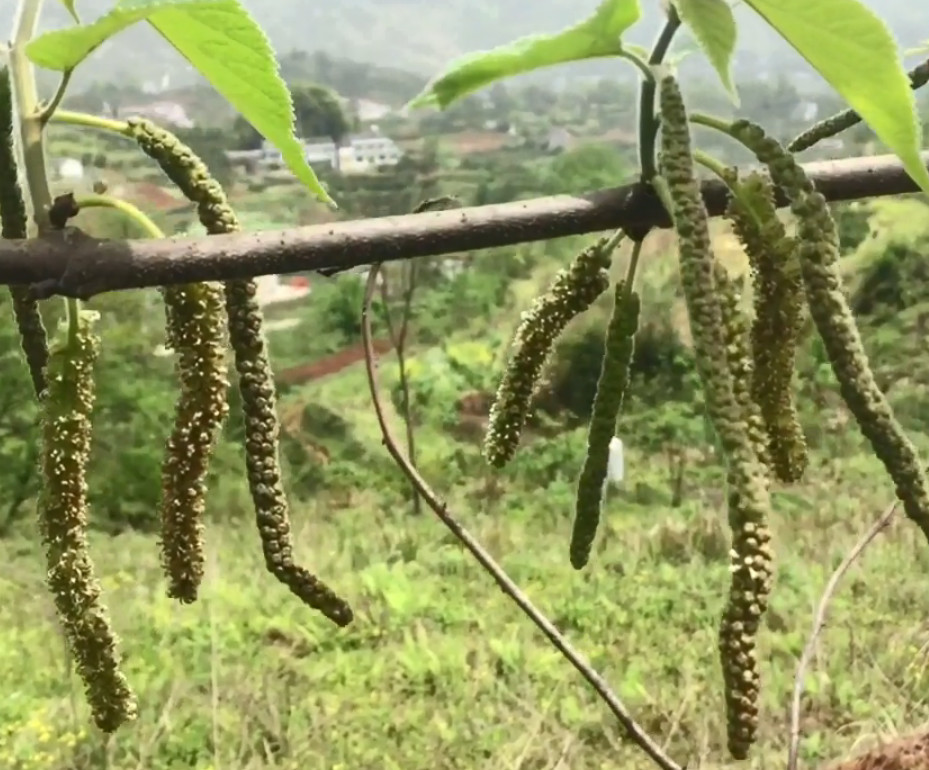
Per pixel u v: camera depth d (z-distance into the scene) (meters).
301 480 6.06
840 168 0.83
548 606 4.37
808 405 5.80
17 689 3.62
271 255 0.72
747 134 0.68
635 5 0.73
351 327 6.21
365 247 0.73
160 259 0.70
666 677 3.67
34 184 0.70
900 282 6.19
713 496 5.64
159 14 0.65
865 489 5.31
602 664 3.84
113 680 0.88
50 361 0.85
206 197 0.76
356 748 3.32
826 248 0.65
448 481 6.09
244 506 5.57
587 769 3.15
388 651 4.00
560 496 5.80
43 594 4.68
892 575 4.34
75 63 0.68
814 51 0.67
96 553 5.02
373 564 4.84
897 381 5.86
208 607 4.33
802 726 3.26
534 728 3.25
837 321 0.63
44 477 0.86
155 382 5.42
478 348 6.47
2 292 5.14
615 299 0.92
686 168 0.64
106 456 5.39
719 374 0.59
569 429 6.18
